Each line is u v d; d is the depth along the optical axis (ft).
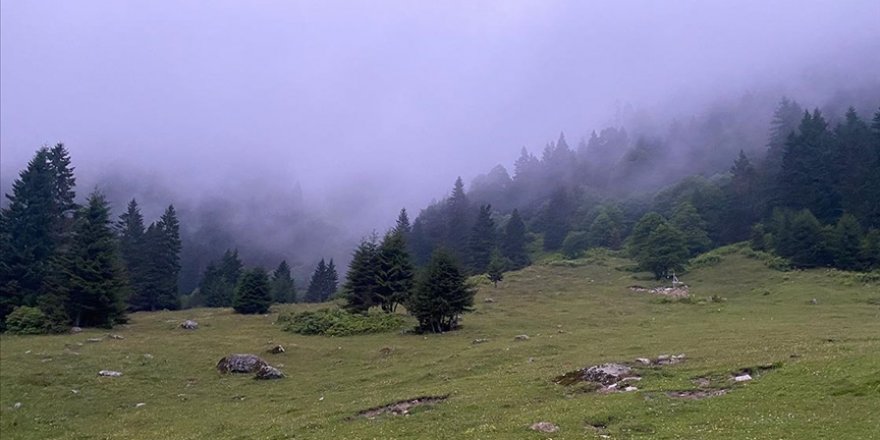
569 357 138.31
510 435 75.66
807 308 221.05
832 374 88.58
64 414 117.29
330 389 129.29
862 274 285.84
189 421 108.68
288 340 198.59
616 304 265.13
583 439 71.20
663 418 77.87
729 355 119.14
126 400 126.93
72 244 242.37
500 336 188.24
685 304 252.42
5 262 264.31
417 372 137.49
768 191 446.60
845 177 391.65
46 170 292.40
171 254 396.98
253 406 118.62
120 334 211.41
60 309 222.89
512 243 511.81
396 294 243.81
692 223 437.58
